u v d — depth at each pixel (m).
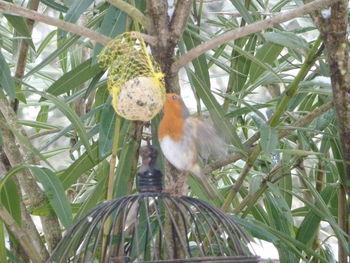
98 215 4.22
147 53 4.62
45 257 5.39
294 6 8.05
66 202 4.81
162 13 4.83
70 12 5.11
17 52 6.53
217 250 5.64
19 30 5.77
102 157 5.43
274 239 5.34
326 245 6.75
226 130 5.31
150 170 4.25
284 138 6.88
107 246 4.82
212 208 4.41
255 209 6.71
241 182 5.80
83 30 4.73
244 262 3.79
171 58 4.89
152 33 4.86
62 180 5.85
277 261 7.67
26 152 6.03
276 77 5.76
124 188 5.35
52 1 6.09
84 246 4.24
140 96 4.41
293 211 7.06
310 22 7.54
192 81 5.47
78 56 7.70
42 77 7.66
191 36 5.98
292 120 6.59
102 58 4.81
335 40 5.16
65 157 9.98
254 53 7.09
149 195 4.25
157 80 4.51
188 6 4.87
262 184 6.12
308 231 6.22
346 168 5.45
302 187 7.18
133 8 4.87
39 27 10.49
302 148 6.18
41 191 5.68
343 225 6.49
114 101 4.54
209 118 5.22
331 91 5.72
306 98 7.12
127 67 4.52
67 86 5.77
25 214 5.47
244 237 4.34
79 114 7.72
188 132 4.71
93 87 5.78
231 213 6.13
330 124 6.42
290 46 5.51
